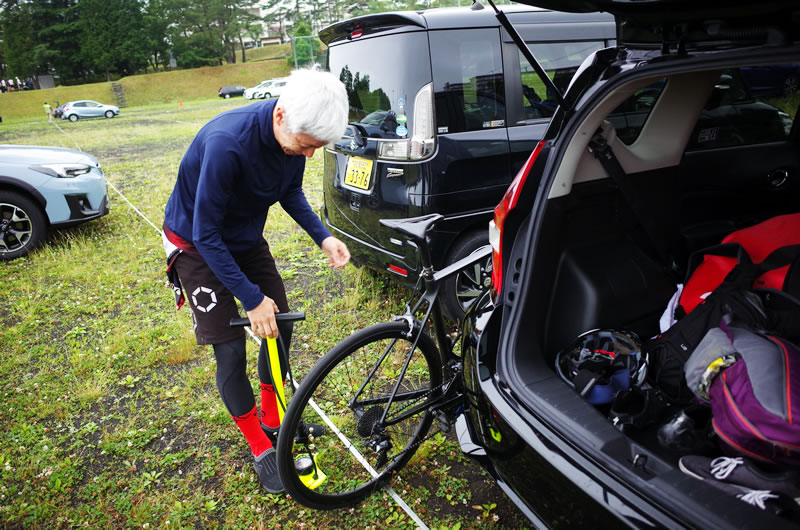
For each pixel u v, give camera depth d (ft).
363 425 7.45
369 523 7.39
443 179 10.24
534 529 7.04
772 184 10.17
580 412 5.21
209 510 7.73
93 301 14.78
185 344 11.98
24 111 198.39
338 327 12.35
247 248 7.48
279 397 7.33
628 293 7.09
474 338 6.37
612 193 7.10
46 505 7.91
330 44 12.70
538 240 6.10
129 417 9.85
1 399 10.59
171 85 233.96
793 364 4.96
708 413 5.78
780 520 4.04
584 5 4.93
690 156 9.32
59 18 283.18
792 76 9.50
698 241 8.20
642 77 5.09
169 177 31.48
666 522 4.10
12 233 18.13
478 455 6.33
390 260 11.27
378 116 10.99
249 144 6.33
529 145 10.90
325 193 13.55
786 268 6.21
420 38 10.05
